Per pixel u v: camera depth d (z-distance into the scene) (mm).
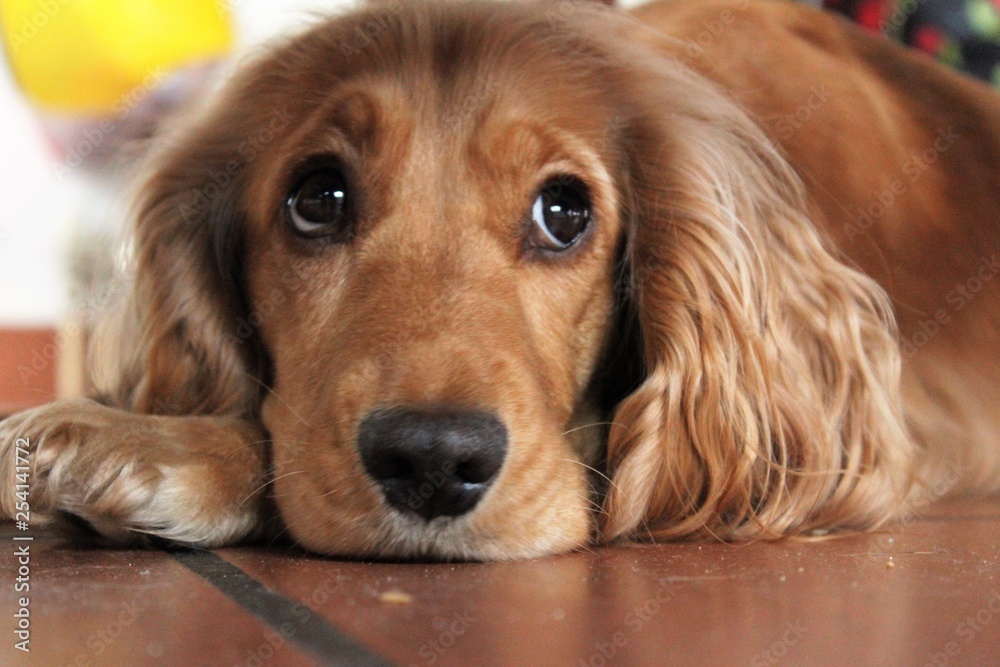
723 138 512
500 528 395
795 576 364
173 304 498
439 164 443
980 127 619
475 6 484
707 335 476
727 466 468
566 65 477
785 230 508
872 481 484
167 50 669
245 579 354
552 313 455
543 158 451
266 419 444
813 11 637
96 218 608
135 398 503
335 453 398
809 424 482
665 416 468
